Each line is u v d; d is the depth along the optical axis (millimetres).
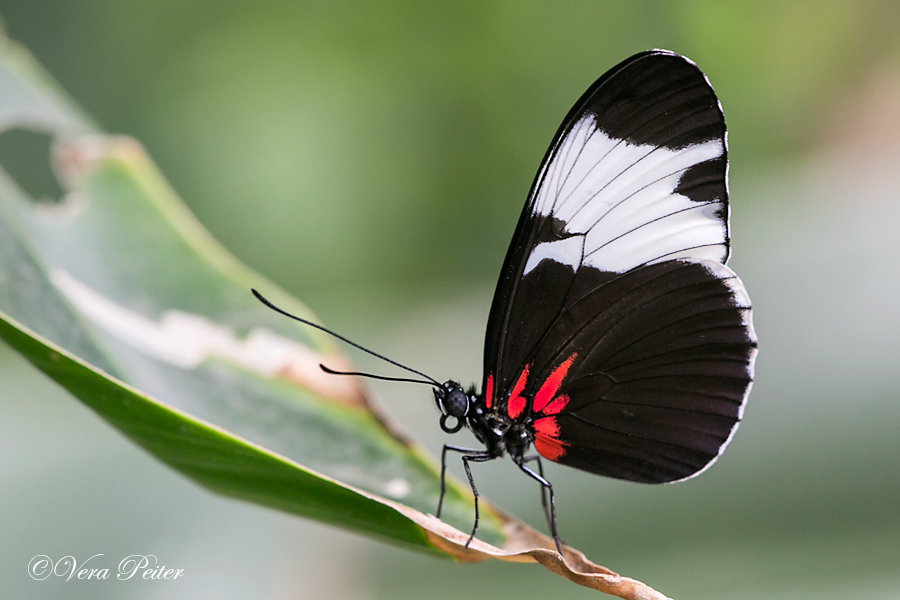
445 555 411
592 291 440
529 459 446
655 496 438
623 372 440
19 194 436
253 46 613
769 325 453
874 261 458
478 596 432
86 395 406
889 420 435
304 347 435
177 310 436
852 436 433
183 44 606
